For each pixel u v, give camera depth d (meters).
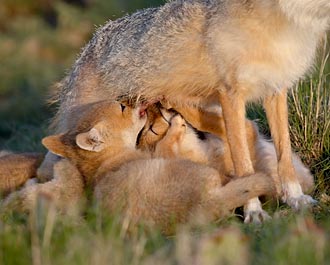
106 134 11.58
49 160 12.19
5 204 10.92
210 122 11.99
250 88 11.16
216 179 10.41
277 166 11.76
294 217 10.06
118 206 10.16
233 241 8.58
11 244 8.74
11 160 12.80
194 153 11.92
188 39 11.38
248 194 10.28
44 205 9.95
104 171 11.27
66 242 8.74
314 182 12.19
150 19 12.20
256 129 12.25
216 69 11.23
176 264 8.42
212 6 11.19
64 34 30.22
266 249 8.58
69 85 13.28
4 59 27.86
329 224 9.26
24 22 31.25
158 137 12.09
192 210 10.16
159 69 11.76
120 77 12.35
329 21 10.96
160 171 10.45
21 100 22.50
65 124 13.03
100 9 29.11
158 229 9.80
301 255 8.20
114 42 12.66
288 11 10.53
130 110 11.97
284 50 10.90
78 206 10.62
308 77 13.49
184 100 11.97
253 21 10.72
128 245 8.84
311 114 12.98
